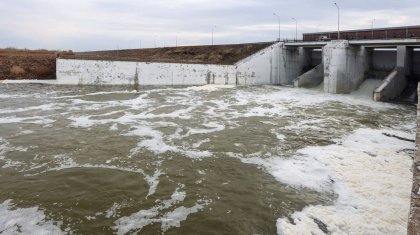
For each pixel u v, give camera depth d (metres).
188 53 61.06
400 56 38.53
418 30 39.75
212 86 46.38
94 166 15.00
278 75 52.19
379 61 44.25
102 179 13.61
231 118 25.69
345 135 20.80
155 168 14.88
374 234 9.68
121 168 14.82
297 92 42.28
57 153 16.64
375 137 20.38
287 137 20.17
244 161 15.87
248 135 20.56
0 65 45.16
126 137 19.64
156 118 25.17
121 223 10.41
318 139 19.77
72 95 35.16
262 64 50.44
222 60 55.09
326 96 39.00
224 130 21.77
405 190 12.34
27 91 36.59
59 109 27.64
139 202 11.77
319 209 11.18
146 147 17.80
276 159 16.14
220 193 12.51
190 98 35.72
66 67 41.69
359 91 42.22
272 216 10.86
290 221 10.53
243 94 39.62
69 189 12.66
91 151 17.00
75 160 15.71
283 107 31.17
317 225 10.23
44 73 46.47
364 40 39.50
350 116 27.19
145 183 13.32
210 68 47.59
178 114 26.92
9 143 18.08
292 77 53.69
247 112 28.34
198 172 14.50
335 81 40.72
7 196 12.02
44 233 9.75
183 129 21.83
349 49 40.94
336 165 15.05
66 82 42.03
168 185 13.17
